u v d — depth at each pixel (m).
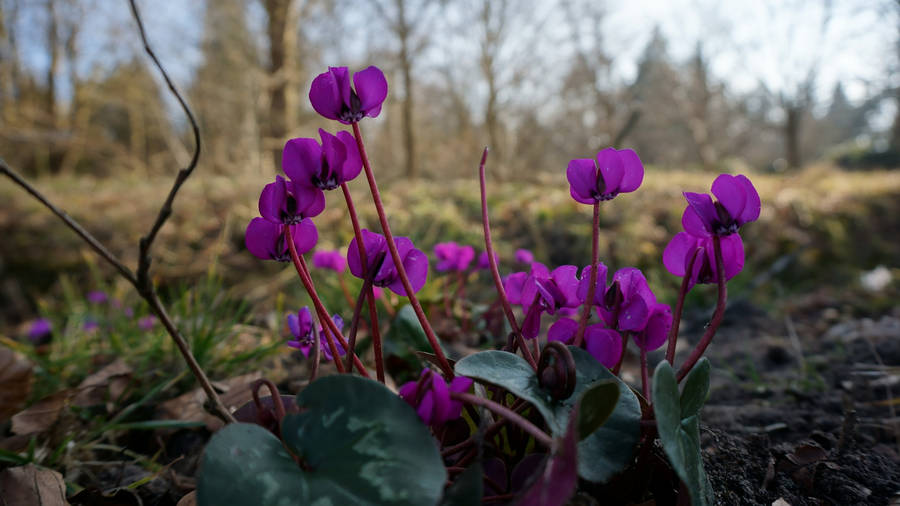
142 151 20.02
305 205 1.04
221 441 0.83
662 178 9.63
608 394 0.83
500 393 1.13
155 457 1.69
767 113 28.34
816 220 7.18
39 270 6.38
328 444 0.86
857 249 6.86
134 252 6.34
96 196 8.54
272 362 2.48
